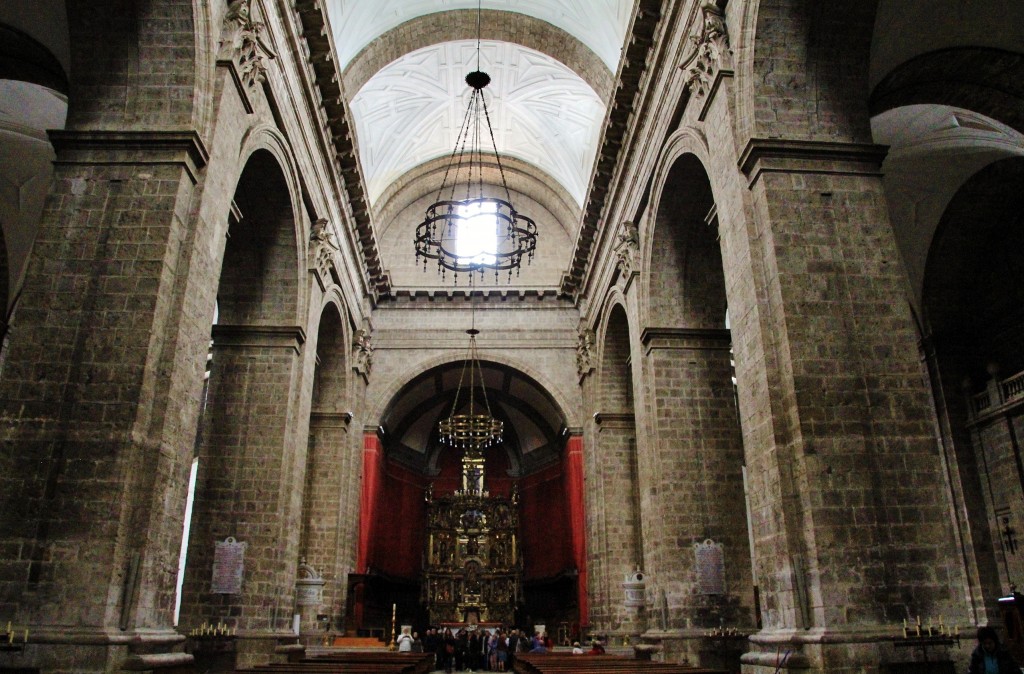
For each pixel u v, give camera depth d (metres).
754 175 10.20
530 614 33.03
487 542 32.62
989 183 16.86
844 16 10.45
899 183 17.16
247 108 11.52
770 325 9.66
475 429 26.66
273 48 12.93
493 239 28.66
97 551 8.08
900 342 9.44
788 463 9.10
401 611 32.00
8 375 8.66
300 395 15.27
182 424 9.32
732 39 11.25
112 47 9.96
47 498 8.25
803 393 9.10
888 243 9.86
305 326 15.73
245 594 13.36
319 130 16.48
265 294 15.41
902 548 8.59
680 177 14.62
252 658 12.83
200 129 9.93
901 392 9.22
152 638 8.19
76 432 8.48
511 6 20.55
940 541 8.66
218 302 15.32
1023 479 16.11
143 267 9.13
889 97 13.23
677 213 15.51
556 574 30.30
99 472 8.36
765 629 9.36
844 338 9.38
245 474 14.14
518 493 35.69
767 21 10.52
